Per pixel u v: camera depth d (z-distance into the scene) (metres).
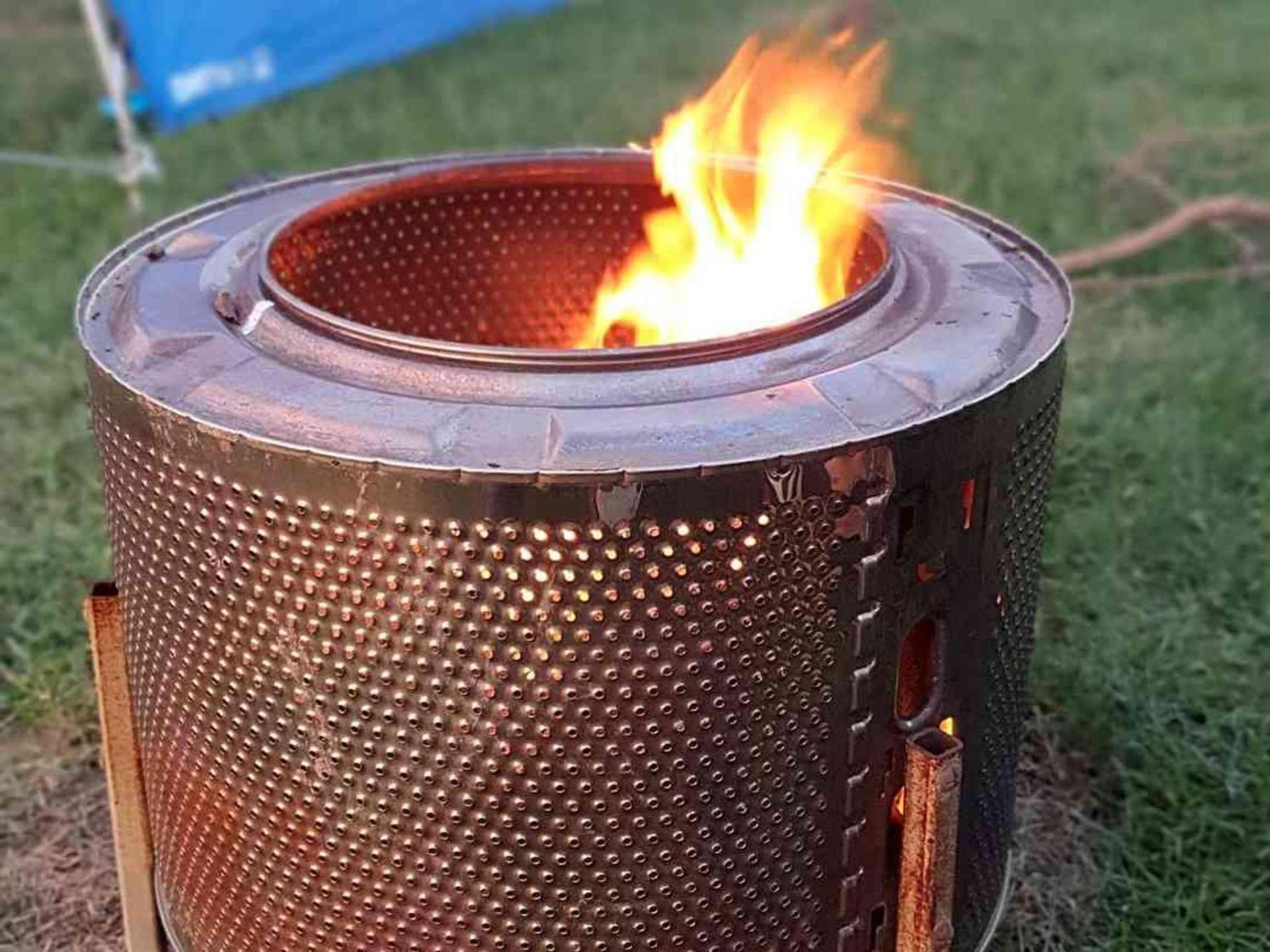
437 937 1.30
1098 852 1.98
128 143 4.39
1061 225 4.09
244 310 1.39
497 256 1.89
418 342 1.24
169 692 1.38
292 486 1.17
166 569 1.31
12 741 2.25
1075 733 2.20
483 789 1.23
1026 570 1.44
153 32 5.25
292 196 1.81
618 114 5.30
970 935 1.53
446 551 1.15
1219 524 2.66
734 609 1.18
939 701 1.33
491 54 6.44
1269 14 7.02
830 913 1.34
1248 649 2.35
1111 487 2.85
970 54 6.37
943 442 1.21
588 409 1.19
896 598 1.24
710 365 1.23
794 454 1.13
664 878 1.27
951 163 4.65
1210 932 1.81
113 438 1.33
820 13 6.64
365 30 6.17
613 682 1.19
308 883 1.33
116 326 1.41
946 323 1.37
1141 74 5.90
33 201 4.52
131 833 1.58
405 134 5.15
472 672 1.19
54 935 1.89
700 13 7.14
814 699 1.24
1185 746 2.10
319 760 1.27
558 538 1.13
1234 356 3.31
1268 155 4.68
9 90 5.88
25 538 2.71
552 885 1.27
